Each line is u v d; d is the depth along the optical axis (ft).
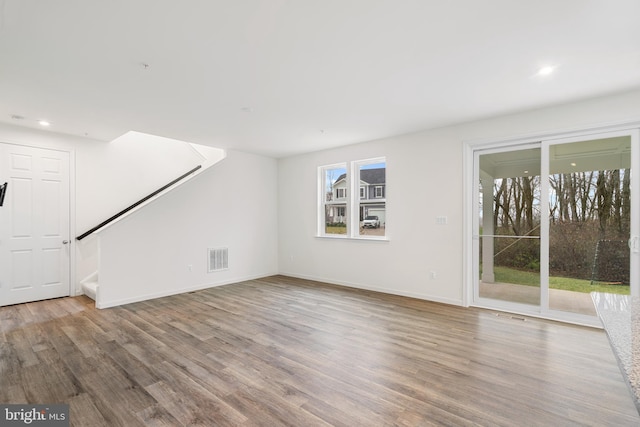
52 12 6.01
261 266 20.03
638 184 10.05
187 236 16.34
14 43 7.08
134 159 17.34
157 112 11.85
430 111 11.84
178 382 7.39
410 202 14.93
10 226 13.46
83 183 15.52
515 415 6.14
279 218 21.01
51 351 9.04
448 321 11.48
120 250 13.92
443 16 6.23
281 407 6.43
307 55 7.78
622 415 6.10
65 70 8.43
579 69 8.43
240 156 18.88
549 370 7.87
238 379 7.53
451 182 13.69
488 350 9.04
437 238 14.08
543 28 6.60
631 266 10.19
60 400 6.66
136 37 6.93
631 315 3.95
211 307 13.39
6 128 13.29
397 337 10.03
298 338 9.99
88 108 11.37
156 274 15.08
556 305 11.57
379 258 16.08
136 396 6.81
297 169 19.95
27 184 13.87
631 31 6.65
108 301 13.46
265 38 7.04
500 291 12.87
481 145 13.04
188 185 16.46
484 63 8.15
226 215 18.13
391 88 9.76
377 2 5.82
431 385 7.23
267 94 10.21
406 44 7.29
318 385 7.25
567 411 6.24
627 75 8.77
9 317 12.01
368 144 16.49
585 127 10.66
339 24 6.51
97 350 9.11
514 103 10.98
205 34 6.86
